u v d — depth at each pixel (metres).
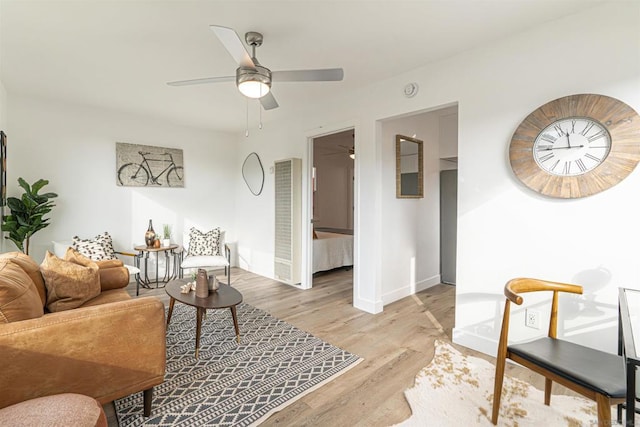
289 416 1.79
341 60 2.78
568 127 2.10
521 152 2.28
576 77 2.09
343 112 3.67
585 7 2.03
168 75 3.10
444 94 2.76
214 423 1.73
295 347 2.62
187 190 5.11
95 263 2.60
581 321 2.10
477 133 2.54
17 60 2.78
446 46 2.54
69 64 2.86
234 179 5.68
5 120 3.54
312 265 4.84
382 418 1.77
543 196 2.22
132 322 1.66
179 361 2.38
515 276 2.36
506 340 1.68
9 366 1.37
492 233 2.47
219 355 2.48
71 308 2.19
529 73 2.28
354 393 2.00
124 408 1.83
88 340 1.54
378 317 3.32
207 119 4.72
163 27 2.25
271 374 2.21
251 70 2.14
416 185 4.21
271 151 4.91
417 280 4.28
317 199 8.28
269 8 2.03
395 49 2.58
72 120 4.05
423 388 2.04
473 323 2.59
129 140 4.51
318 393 2.00
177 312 3.42
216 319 3.23
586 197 2.06
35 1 1.94
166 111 4.32
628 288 1.92
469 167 2.59
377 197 3.39
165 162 4.84
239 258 5.67
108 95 3.70
